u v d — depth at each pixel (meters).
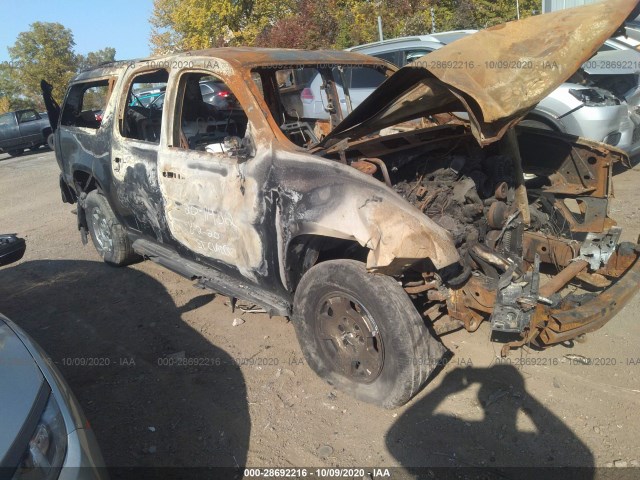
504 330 2.79
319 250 3.28
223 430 3.04
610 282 3.59
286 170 3.13
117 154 4.51
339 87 4.47
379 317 2.85
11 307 4.84
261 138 3.30
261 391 3.35
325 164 3.01
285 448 2.87
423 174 3.66
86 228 5.82
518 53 2.79
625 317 3.75
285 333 3.99
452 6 17.56
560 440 2.75
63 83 47.16
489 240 3.45
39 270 5.69
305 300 3.22
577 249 3.62
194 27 22.09
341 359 3.17
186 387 3.45
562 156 3.97
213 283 3.88
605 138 6.09
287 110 4.43
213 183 3.56
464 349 3.58
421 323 2.85
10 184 12.20
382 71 4.53
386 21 16.67
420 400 3.13
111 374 3.67
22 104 49.16
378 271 2.71
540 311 2.85
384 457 2.75
